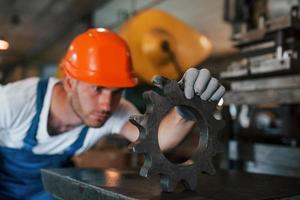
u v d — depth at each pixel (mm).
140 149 639
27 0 4133
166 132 1063
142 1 3537
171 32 2303
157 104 658
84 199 752
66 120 1236
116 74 1104
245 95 1564
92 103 1114
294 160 1359
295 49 1486
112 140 2969
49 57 6844
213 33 2855
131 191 689
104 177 860
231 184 820
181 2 3135
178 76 2316
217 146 739
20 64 7453
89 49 1116
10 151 1271
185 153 2201
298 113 1605
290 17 1426
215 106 740
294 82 1426
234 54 2684
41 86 1242
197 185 797
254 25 1958
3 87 1204
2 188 1305
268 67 1442
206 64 2842
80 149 1319
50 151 1290
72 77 1117
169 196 658
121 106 1313
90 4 4172
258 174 990
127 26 2408
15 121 1195
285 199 684
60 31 5426
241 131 1751
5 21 5012
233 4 2195
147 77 2334
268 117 1661
